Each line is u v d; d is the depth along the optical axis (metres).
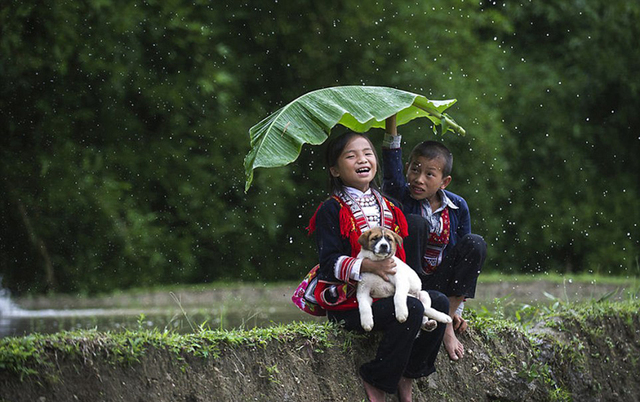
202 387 11.62
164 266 44.88
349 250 13.29
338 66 50.56
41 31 40.00
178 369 11.56
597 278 43.72
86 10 40.78
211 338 12.14
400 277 12.54
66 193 40.56
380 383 12.97
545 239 58.03
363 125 14.88
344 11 50.22
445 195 15.09
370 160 13.53
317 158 51.09
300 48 49.59
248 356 12.33
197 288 40.06
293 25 49.38
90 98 42.38
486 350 15.81
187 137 46.06
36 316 29.67
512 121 58.91
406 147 51.19
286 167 48.38
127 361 11.12
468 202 54.22
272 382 12.28
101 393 10.70
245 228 48.25
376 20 51.16
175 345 11.70
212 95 45.75
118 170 43.75
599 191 60.06
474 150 53.56
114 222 42.06
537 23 61.78
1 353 10.14
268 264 50.28
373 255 12.58
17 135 40.72
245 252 49.00
